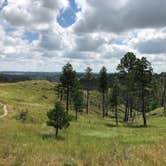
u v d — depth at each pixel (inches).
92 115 3437.5
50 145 911.0
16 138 1084.5
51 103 4306.1
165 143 782.5
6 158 542.0
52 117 1337.4
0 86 5206.7
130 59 2854.3
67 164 500.7
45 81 6412.4
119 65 2871.6
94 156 579.5
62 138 1278.3
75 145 922.7
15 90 4707.2
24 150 661.3
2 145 716.0
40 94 4842.5
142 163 490.3
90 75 3624.5
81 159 551.2
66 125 1355.8
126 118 3004.4
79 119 2645.2
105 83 3245.6
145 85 2479.1
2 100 2824.8
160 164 482.9
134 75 2539.4
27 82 6122.1
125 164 483.5
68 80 2687.0
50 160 520.7
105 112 4165.8
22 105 2709.2
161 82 4746.6
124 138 1295.5
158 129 1943.9
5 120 1749.5
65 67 2699.3
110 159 538.3
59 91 3139.8
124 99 3191.4
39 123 2001.7
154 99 4731.8
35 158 529.7
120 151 636.1
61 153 658.2
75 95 2679.6
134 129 1978.3
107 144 971.9
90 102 4606.3
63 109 1369.3
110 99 2475.4
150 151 604.7
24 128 1466.5
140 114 4291.3
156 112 4143.7
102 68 3277.6
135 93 2842.0
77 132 1592.0
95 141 1154.7
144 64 2465.6
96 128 1905.8
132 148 695.7
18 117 2012.8
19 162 504.7
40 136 1277.1
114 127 2172.7
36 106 2827.3
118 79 2910.9
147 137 1291.8
